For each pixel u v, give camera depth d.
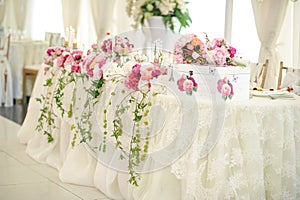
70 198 3.99
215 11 6.07
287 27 5.46
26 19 9.84
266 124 3.61
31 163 4.96
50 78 5.00
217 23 6.07
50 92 4.93
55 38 8.28
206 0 6.11
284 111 3.68
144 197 3.64
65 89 4.67
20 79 8.55
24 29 9.84
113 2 7.61
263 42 5.55
